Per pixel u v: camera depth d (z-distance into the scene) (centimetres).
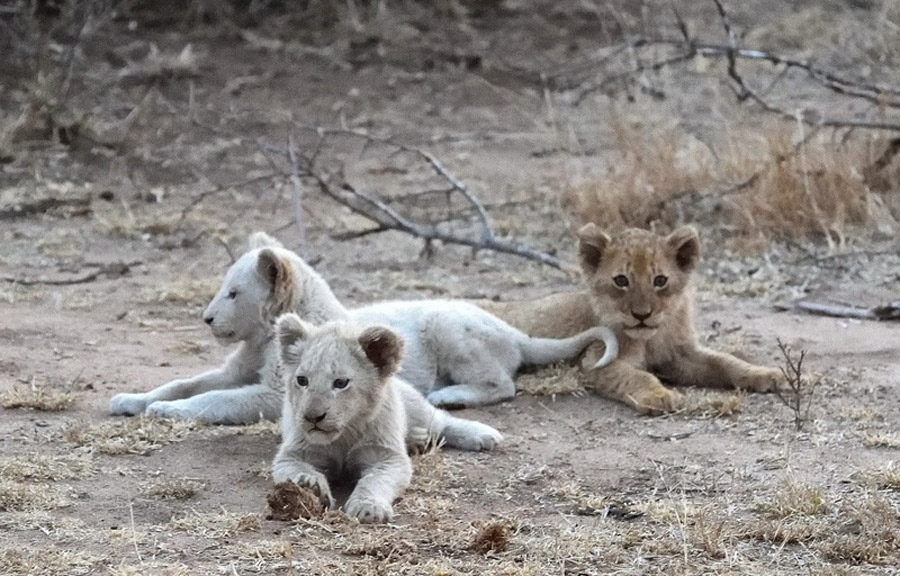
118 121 2109
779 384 1148
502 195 1852
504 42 2467
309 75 2330
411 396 1020
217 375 1124
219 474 972
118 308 1431
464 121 2194
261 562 812
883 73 2133
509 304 1266
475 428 1023
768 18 2456
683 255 1193
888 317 1364
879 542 834
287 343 939
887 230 1598
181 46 2373
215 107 2183
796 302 1423
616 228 1647
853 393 1138
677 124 1909
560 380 1169
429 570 802
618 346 1187
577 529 866
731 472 971
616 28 2483
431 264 1605
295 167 1627
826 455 1001
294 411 927
